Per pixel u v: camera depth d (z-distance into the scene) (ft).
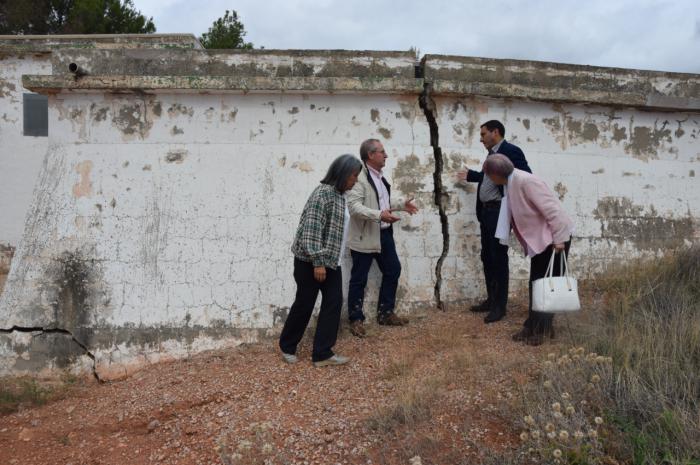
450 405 13.48
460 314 20.33
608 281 21.16
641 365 13.85
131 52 20.89
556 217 15.67
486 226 19.21
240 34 62.54
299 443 12.77
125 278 20.01
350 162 16.33
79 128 20.63
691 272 19.77
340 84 20.44
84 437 14.85
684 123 24.09
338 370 16.62
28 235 20.22
